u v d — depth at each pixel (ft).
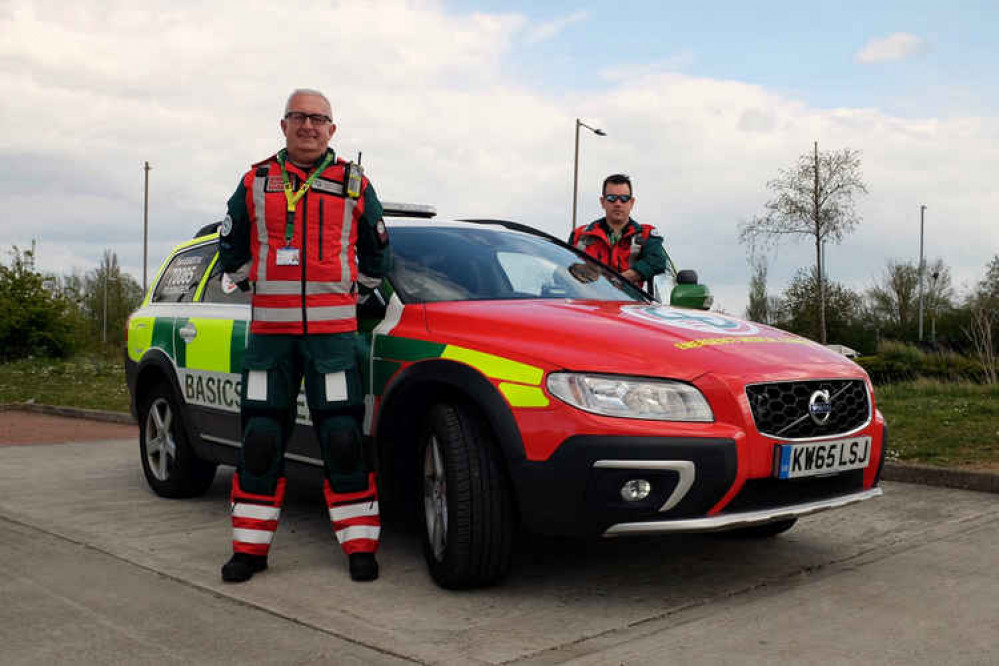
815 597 11.82
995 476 18.84
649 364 11.37
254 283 12.77
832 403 12.12
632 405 11.05
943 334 144.25
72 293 86.58
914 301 155.02
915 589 12.13
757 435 11.31
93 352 89.56
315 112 12.50
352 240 12.95
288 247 12.51
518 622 10.97
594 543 14.78
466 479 11.77
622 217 20.80
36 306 81.61
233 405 16.43
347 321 12.89
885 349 52.21
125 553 14.33
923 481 19.93
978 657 9.70
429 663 9.65
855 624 10.75
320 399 12.80
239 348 16.21
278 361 12.83
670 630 10.62
